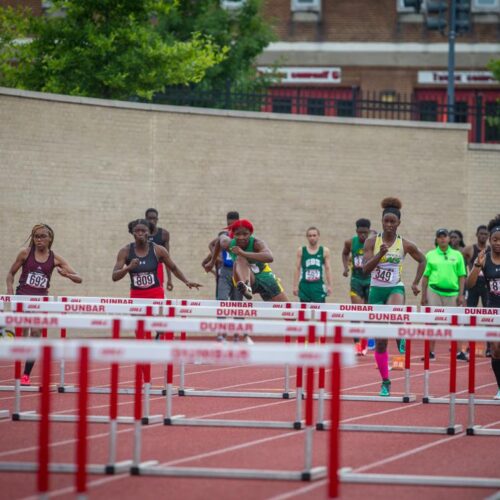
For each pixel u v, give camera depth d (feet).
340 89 280.31
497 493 54.29
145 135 172.04
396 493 54.29
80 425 48.91
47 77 199.82
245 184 180.86
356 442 70.49
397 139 191.31
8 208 156.97
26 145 158.81
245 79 242.37
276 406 88.53
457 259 140.77
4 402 88.38
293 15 280.51
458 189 194.39
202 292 177.88
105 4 194.59
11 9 204.44
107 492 52.75
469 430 74.49
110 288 168.04
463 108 203.72
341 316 84.79
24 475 56.90
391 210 98.27
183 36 236.22
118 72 192.24
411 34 280.10
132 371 118.62
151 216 137.49
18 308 86.99
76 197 164.45
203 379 111.65
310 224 185.47
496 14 278.05
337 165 187.62
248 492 53.31
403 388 104.99
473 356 75.00
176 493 52.80
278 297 106.93
